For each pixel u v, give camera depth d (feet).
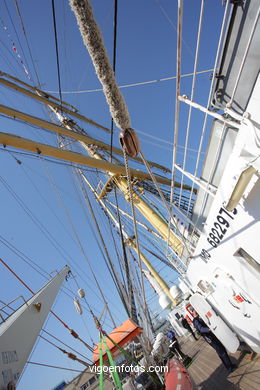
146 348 12.21
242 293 12.41
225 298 14.35
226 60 8.44
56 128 28.27
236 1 7.33
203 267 14.96
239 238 10.17
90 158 21.57
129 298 18.44
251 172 7.50
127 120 5.36
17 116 22.89
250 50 7.73
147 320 11.17
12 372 5.92
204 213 14.21
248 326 13.66
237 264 11.39
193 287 19.06
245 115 7.47
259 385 11.60
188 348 31.35
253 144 7.38
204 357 22.26
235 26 7.79
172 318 54.65
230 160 8.71
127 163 6.80
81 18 4.13
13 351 6.52
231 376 14.61
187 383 10.18
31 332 7.92
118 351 13.26
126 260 19.71
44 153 16.58
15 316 7.88
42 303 9.66
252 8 7.28
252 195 8.46
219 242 11.76
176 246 26.12
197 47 7.55
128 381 13.62
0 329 7.12
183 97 8.71
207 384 15.43
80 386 44.96
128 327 12.52
